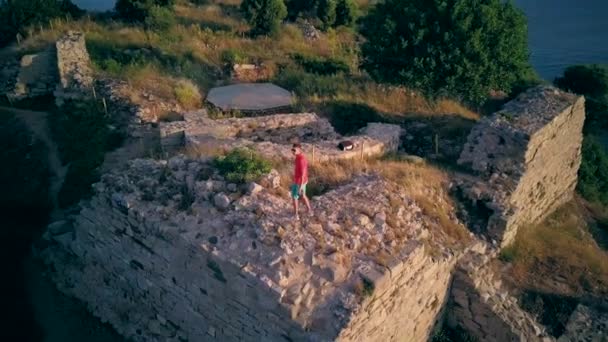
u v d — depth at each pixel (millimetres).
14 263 21781
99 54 34125
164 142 25438
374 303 15352
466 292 19938
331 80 34500
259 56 37156
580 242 25672
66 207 24172
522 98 27062
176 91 30578
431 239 19547
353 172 22031
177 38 37688
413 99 32250
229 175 17953
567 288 22188
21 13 37375
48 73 31312
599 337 20703
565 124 26062
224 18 43562
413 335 18500
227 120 26938
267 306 14969
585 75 37844
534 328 19844
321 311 14688
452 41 29438
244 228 16297
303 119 27797
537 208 26188
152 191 18266
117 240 18672
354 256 16125
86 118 27438
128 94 29344
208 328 17062
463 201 23297
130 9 40719
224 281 15805
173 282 17406
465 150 24500
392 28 30656
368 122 30328
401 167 23422
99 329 19344
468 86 30156
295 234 16078
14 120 28969
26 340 18938
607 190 34438
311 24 45281
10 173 26000
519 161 23234
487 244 22406
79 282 20484
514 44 30297
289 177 19297
